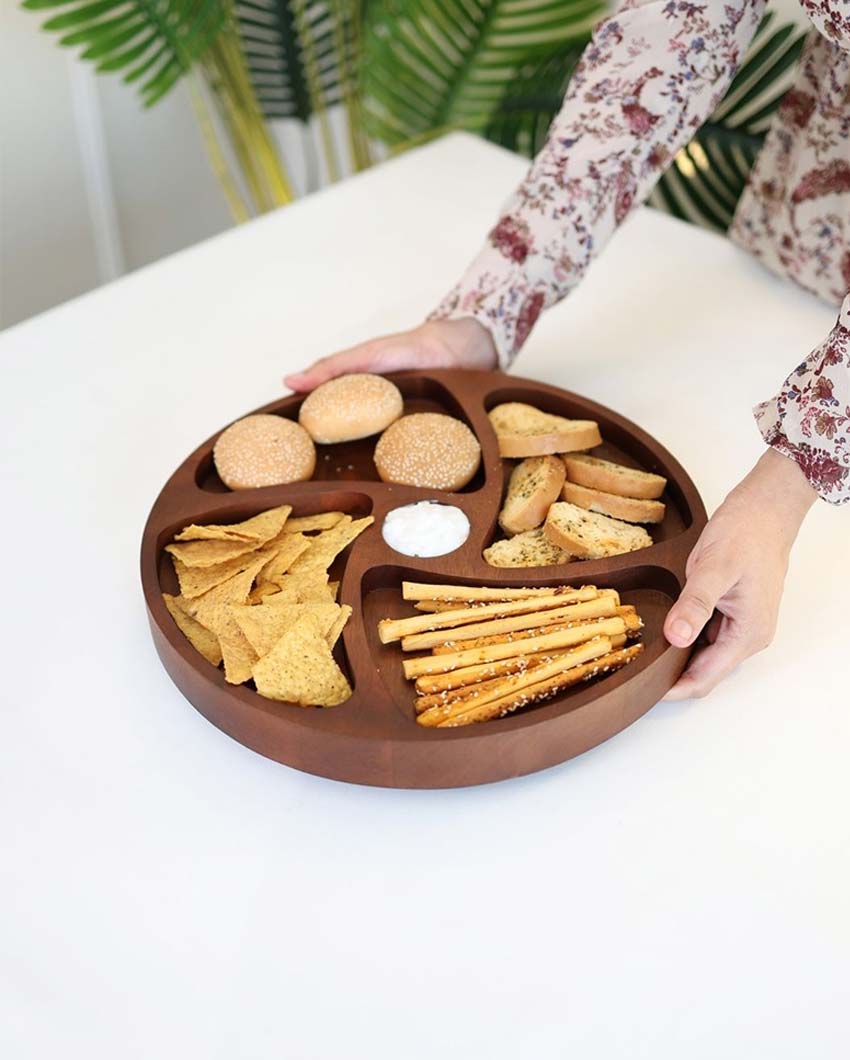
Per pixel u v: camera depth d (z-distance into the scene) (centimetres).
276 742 74
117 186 186
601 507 89
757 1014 64
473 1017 64
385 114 203
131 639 87
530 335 116
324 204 139
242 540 85
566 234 103
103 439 106
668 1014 64
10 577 92
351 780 74
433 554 85
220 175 185
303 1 171
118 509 98
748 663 84
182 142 194
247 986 66
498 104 177
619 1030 63
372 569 84
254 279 127
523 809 75
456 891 70
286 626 78
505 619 80
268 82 192
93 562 93
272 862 72
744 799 75
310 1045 63
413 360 103
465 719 74
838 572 91
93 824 74
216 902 70
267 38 187
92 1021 64
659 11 98
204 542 87
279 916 69
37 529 96
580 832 73
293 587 82
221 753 79
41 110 168
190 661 76
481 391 100
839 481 78
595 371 113
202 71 189
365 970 66
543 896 70
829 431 77
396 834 73
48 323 121
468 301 105
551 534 85
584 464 92
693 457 102
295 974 66
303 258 130
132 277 127
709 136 156
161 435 106
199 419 108
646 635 80
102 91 175
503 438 94
